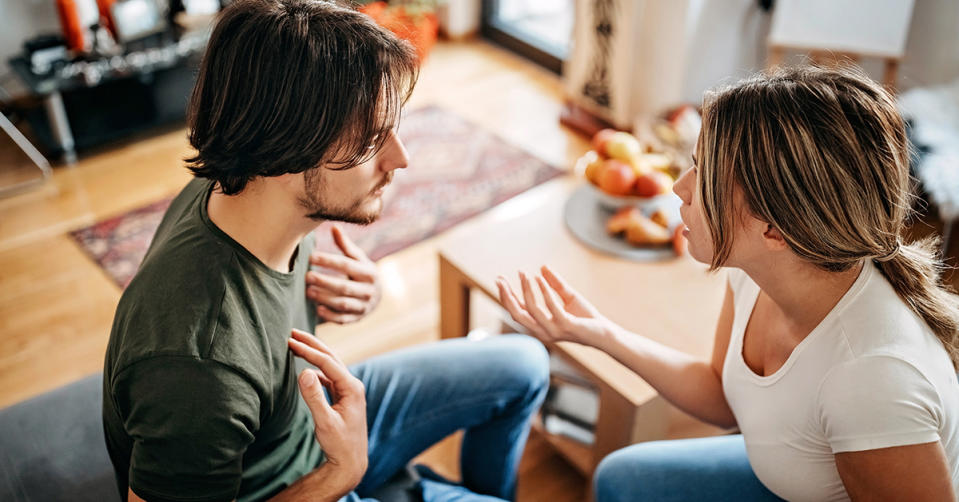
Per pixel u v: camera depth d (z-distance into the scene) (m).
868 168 0.88
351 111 0.89
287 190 0.96
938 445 0.93
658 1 2.93
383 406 1.37
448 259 1.81
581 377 1.75
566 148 3.15
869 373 0.94
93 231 2.68
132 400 0.90
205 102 0.91
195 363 0.90
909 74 2.86
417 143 3.15
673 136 2.36
